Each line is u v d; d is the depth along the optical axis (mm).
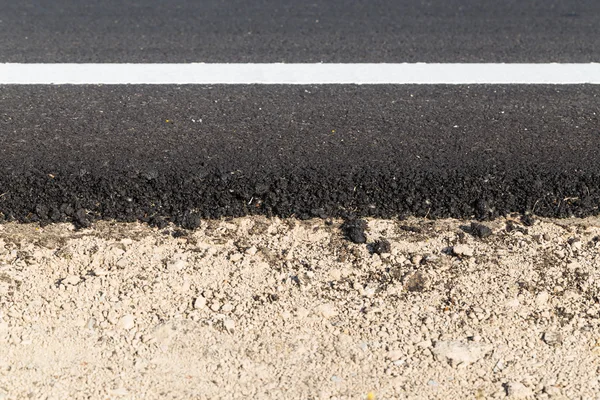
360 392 2438
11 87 4516
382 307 2787
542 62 4949
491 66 4883
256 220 3307
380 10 6039
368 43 5301
